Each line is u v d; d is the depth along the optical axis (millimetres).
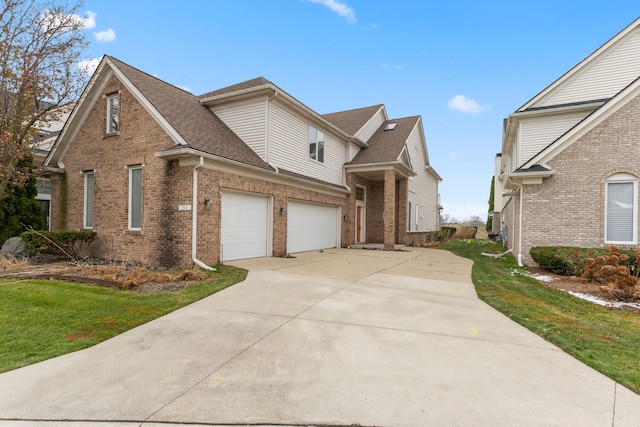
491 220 34781
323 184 15156
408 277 8820
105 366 3523
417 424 2539
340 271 9430
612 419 2646
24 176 11398
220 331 4574
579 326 4934
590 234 10117
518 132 14180
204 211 9656
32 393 2965
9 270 8406
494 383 3201
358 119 21141
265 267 9797
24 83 10391
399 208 20438
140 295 6406
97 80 11609
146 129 10453
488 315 5488
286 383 3156
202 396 2918
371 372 3398
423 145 24844
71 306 5688
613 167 9867
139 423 2537
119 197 11055
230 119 13180
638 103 9633
